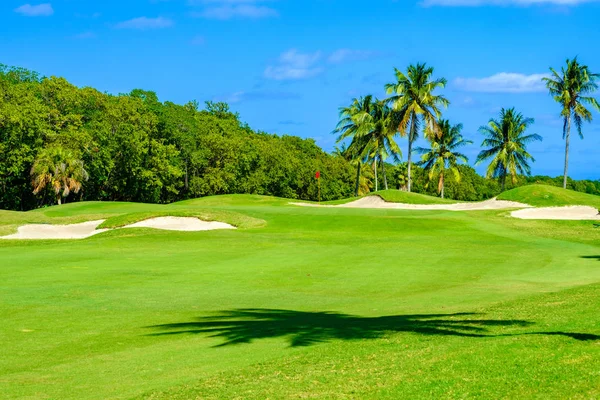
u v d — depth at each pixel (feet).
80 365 29.60
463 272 67.92
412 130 230.68
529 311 40.34
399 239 101.30
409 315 42.14
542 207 155.22
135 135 237.04
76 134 221.05
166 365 29.27
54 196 241.14
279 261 75.05
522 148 266.77
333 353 29.86
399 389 22.94
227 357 30.50
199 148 282.77
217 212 129.29
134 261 73.72
